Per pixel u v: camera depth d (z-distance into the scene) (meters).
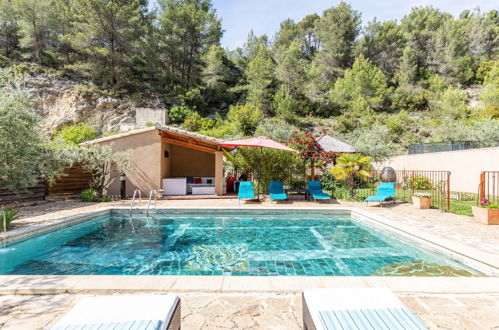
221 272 4.10
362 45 46.97
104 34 32.03
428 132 32.81
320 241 5.82
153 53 36.97
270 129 27.62
